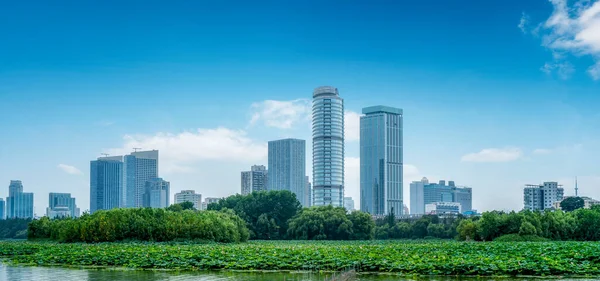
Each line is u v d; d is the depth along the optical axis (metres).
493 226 129.12
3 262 67.62
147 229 110.94
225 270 57.03
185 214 122.25
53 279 51.41
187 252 69.06
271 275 52.88
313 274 53.38
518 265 50.16
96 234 107.94
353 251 70.50
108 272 56.50
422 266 51.59
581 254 58.31
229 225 126.69
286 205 170.75
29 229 131.38
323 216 158.75
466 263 51.06
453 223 174.25
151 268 59.38
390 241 144.12
